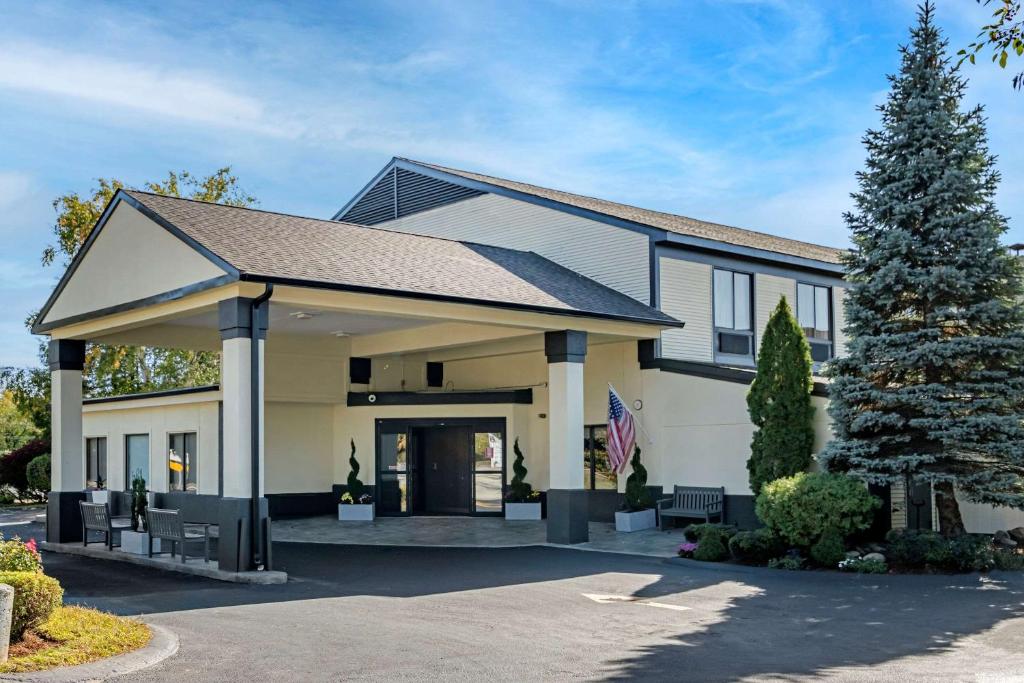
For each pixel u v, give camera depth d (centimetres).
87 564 1698
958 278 1622
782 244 2850
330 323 2200
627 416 2141
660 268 2247
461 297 1758
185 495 2541
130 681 834
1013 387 1612
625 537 1992
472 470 2541
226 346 1540
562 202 2459
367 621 1127
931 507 1769
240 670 875
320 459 2616
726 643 1005
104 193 3747
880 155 1728
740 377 2030
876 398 1661
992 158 1684
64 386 2030
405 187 2948
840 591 1323
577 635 1047
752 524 1992
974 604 1221
